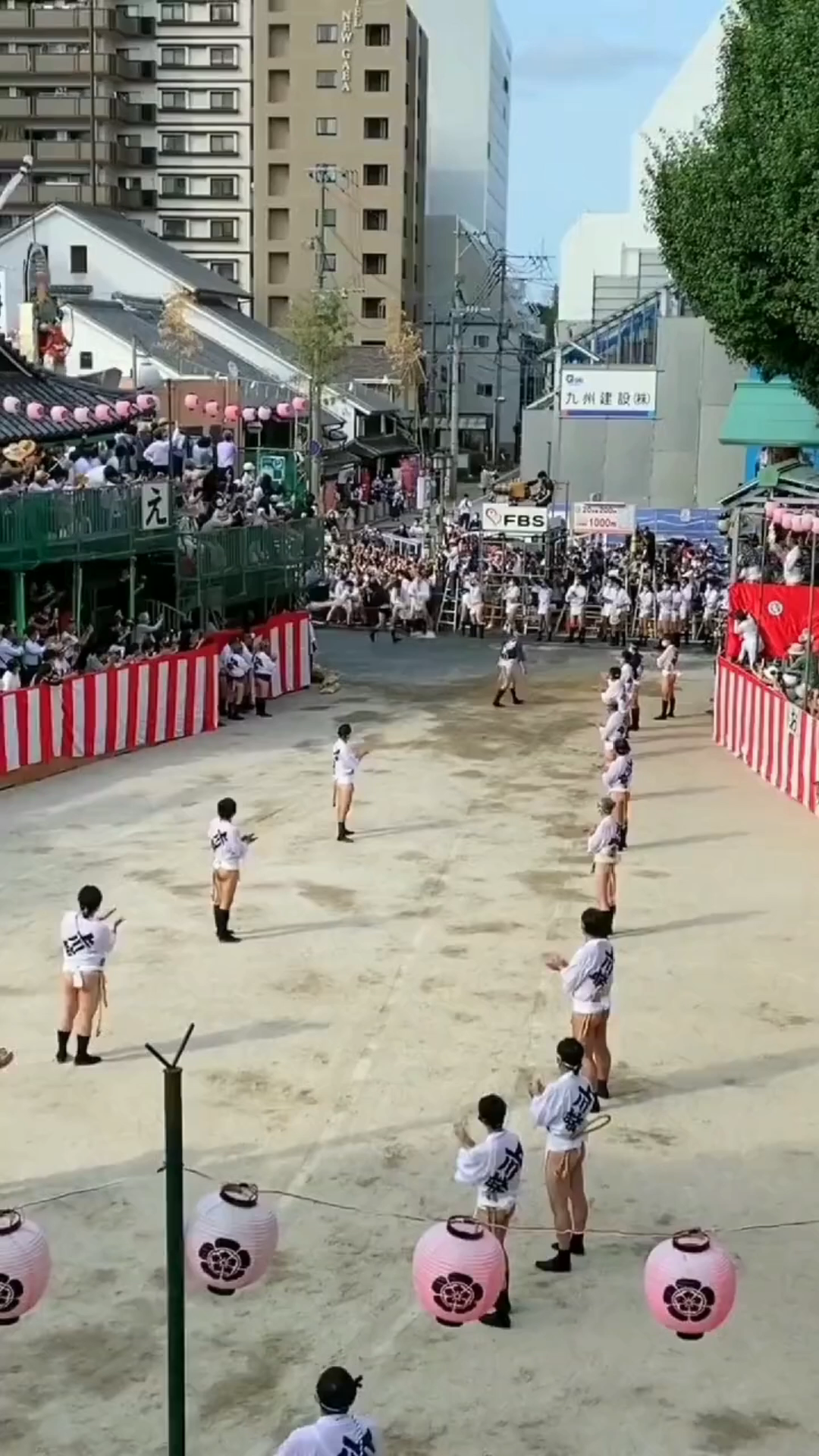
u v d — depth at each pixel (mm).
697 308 30391
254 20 85938
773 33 26172
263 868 21578
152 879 20922
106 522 31406
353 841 23125
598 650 45000
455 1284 8992
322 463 63594
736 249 26906
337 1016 15977
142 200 89125
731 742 30719
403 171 86812
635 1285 10914
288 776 27672
